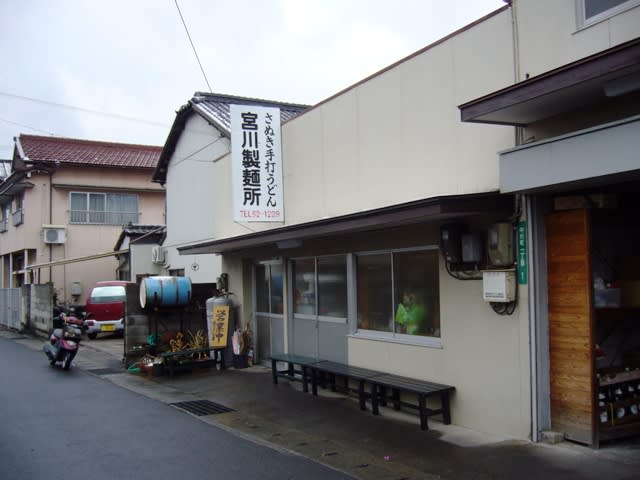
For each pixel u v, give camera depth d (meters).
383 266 8.23
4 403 8.59
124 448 6.22
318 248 9.52
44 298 18.47
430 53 7.14
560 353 5.85
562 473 5.05
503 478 5.04
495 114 5.44
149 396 9.19
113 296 18.69
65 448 6.22
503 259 6.03
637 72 4.30
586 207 5.67
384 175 7.94
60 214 23.84
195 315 12.88
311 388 9.30
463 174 6.68
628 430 5.86
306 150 9.74
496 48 6.27
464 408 6.68
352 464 5.60
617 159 4.55
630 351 6.52
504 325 6.17
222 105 16.02
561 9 5.57
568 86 4.60
